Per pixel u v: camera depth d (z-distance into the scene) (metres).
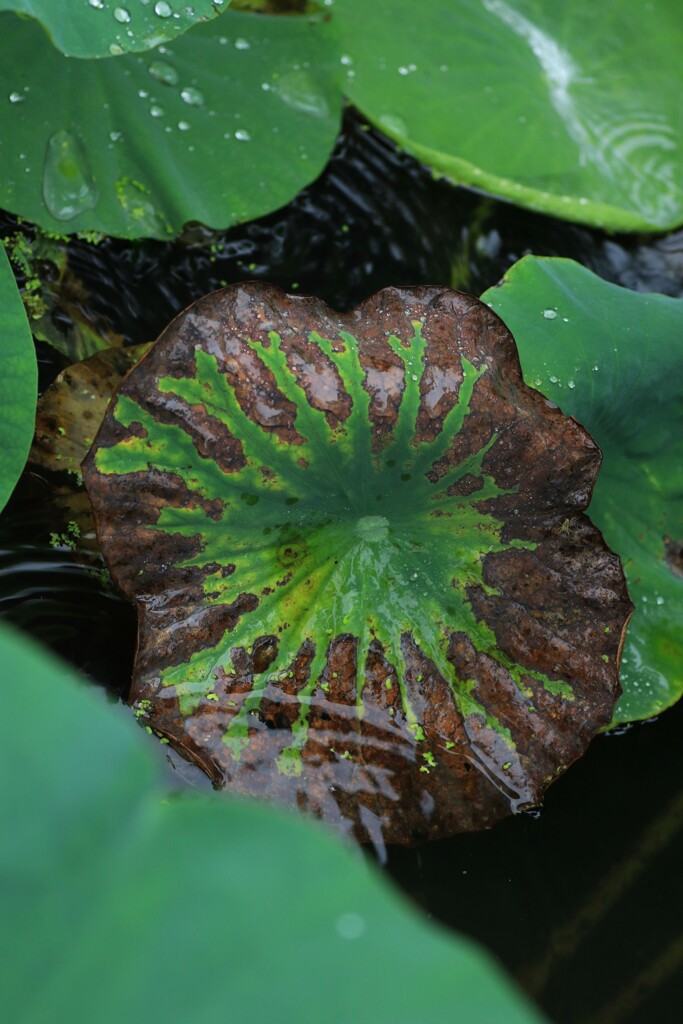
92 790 1.23
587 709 1.50
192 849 1.23
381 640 1.49
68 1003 1.17
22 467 1.47
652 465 1.59
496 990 1.18
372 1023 1.15
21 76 1.65
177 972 1.19
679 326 1.58
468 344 1.47
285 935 1.22
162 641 1.46
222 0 1.52
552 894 1.50
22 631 1.52
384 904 1.23
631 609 1.50
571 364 1.55
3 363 1.47
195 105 1.70
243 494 1.46
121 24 1.50
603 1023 1.46
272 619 1.48
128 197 1.68
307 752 1.48
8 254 1.66
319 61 1.76
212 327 1.44
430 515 1.49
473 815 1.50
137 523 1.45
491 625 1.50
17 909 1.20
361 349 1.46
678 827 1.54
